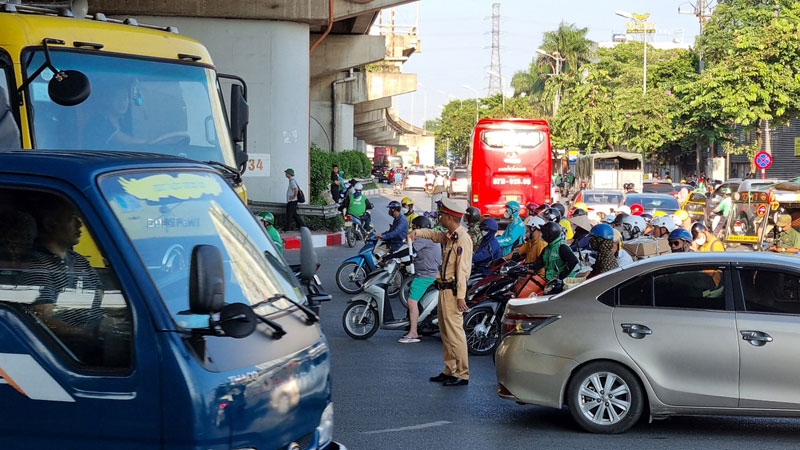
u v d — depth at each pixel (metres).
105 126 9.36
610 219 19.94
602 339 8.12
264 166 29.09
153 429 3.96
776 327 7.86
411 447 7.75
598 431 8.20
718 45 49.09
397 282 17.34
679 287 8.12
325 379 4.91
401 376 10.83
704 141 56.09
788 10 46.44
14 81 8.74
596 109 73.19
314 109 56.62
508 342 8.50
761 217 19.31
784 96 44.97
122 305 4.07
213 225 4.75
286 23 28.89
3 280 4.17
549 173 34.91
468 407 9.30
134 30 9.85
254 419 4.20
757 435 8.26
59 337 4.09
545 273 12.32
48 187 4.20
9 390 4.07
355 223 28.77
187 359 3.99
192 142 10.05
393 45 67.94
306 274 5.34
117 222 4.16
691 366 7.96
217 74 10.59
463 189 58.53
